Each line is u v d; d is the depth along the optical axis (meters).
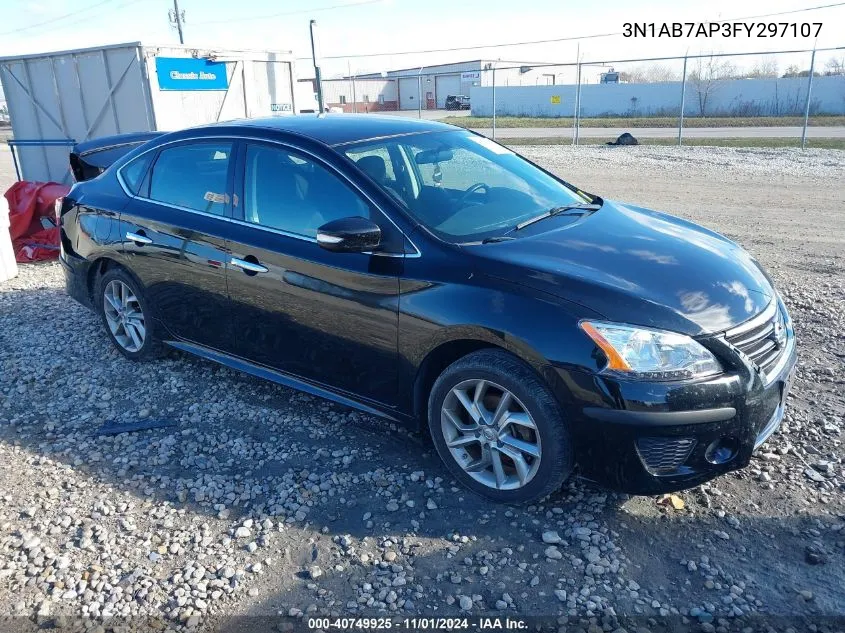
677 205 10.75
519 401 3.04
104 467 3.74
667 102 39.41
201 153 4.40
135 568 2.95
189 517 3.28
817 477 3.37
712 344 2.88
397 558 2.95
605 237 3.54
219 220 4.16
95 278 5.18
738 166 14.88
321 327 3.70
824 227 8.98
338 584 2.82
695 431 2.83
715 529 3.05
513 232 3.55
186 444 3.93
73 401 4.52
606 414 2.84
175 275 4.41
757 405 2.94
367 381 3.63
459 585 2.79
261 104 13.83
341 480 3.51
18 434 4.13
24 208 8.46
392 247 3.42
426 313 3.24
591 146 20.36
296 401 4.39
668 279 3.14
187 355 5.17
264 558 2.98
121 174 4.95
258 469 3.65
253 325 4.07
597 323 2.88
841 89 34.75
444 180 3.92
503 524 3.13
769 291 3.41
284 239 3.82
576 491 3.34
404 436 3.92
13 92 13.41
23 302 6.70
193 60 12.14
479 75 53.78
